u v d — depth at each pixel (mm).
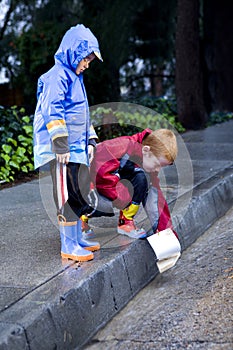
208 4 15711
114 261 4250
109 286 4113
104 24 12469
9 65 15477
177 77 13250
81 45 4102
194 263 5105
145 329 3883
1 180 7953
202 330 3781
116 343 3725
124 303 4285
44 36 14211
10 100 15711
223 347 3527
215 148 9789
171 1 16500
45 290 3727
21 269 4191
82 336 3711
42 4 14453
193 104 13125
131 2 13602
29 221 5688
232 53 17438
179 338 3709
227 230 6012
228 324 3820
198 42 13156
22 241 4969
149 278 4750
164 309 4184
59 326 3488
